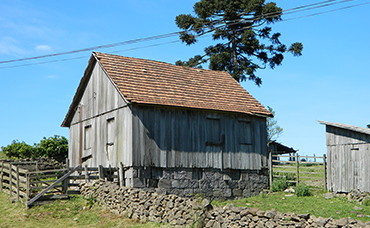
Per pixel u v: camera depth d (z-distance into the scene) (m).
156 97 19.94
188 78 23.58
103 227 15.10
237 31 36.38
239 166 22.17
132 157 18.62
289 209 16.86
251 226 13.23
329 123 20.67
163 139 19.77
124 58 22.34
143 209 15.31
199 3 35.25
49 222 15.59
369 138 18.73
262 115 23.27
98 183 18.12
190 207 14.12
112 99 20.83
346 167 19.77
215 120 21.86
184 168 20.25
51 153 31.08
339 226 12.07
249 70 35.81
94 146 22.27
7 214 16.44
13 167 19.38
